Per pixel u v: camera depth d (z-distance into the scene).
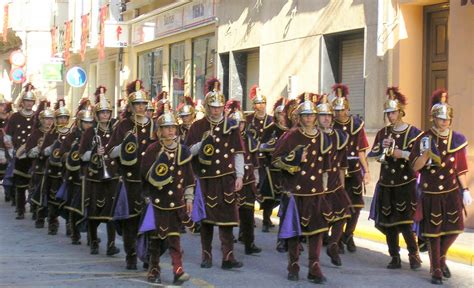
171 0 25.53
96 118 9.95
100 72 32.75
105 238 11.89
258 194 11.84
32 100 14.43
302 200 8.34
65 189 11.16
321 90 16.55
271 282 8.62
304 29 17.23
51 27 40.50
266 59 18.84
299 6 17.42
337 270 9.45
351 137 10.45
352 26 15.51
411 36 14.38
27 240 11.65
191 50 23.73
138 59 28.72
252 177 10.45
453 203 8.56
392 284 8.64
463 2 12.38
